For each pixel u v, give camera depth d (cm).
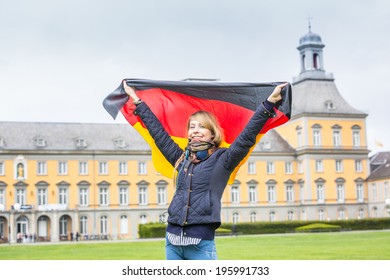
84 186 10488
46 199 10262
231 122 940
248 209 11288
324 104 11531
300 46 11956
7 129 10388
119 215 10619
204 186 805
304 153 11294
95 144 10656
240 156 802
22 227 9906
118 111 949
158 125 902
